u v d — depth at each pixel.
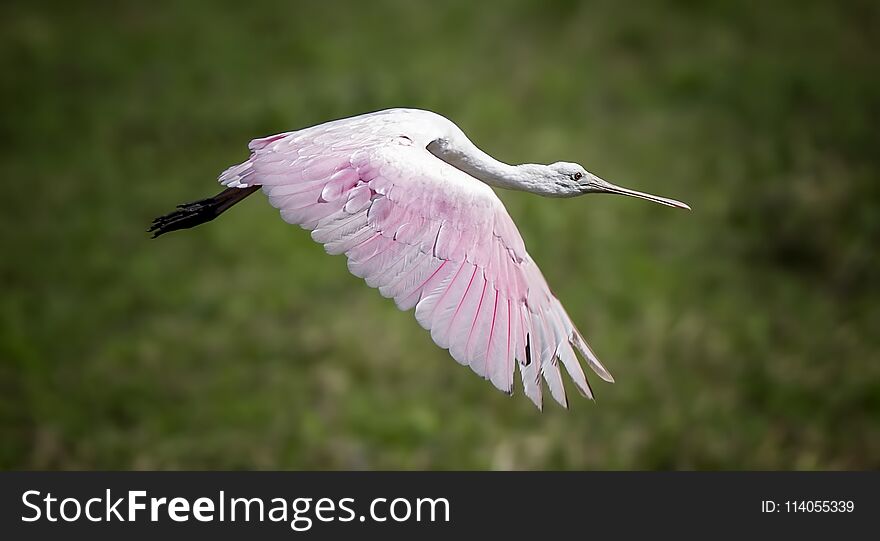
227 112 19.81
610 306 14.81
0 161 18.81
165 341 14.14
